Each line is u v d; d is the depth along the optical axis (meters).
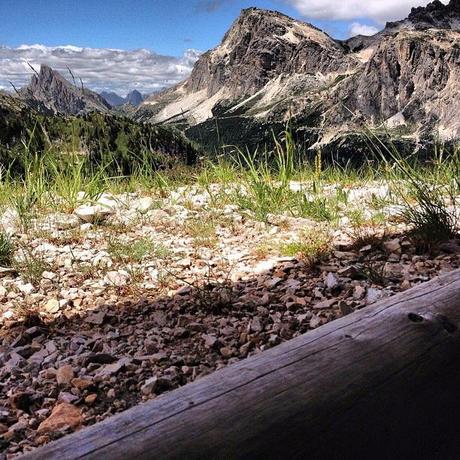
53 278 4.52
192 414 1.30
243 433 1.28
